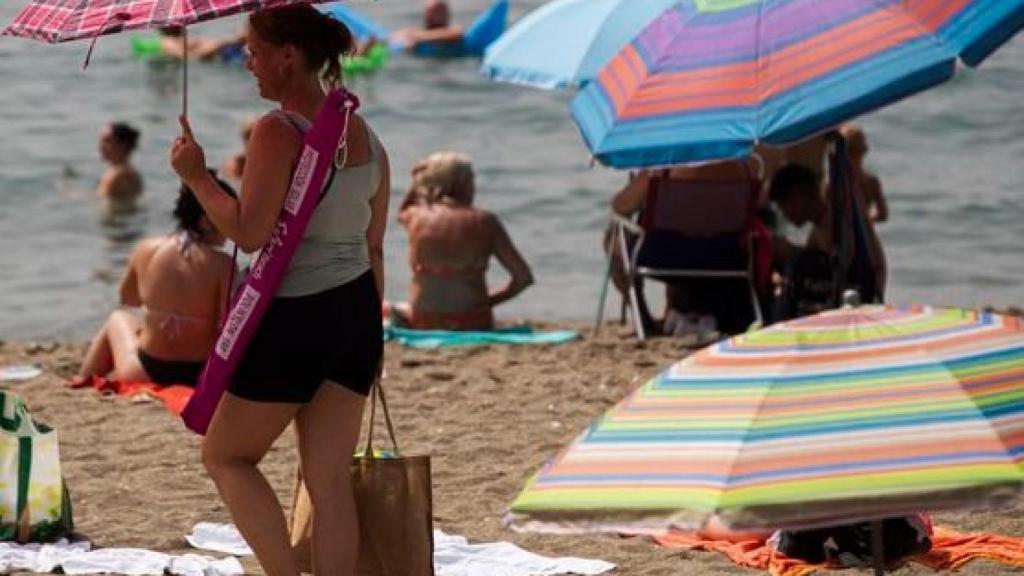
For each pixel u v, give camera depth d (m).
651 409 15.05
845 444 14.26
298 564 19.94
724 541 24.44
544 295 48.69
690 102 27.98
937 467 13.95
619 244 41.22
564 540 24.81
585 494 14.45
